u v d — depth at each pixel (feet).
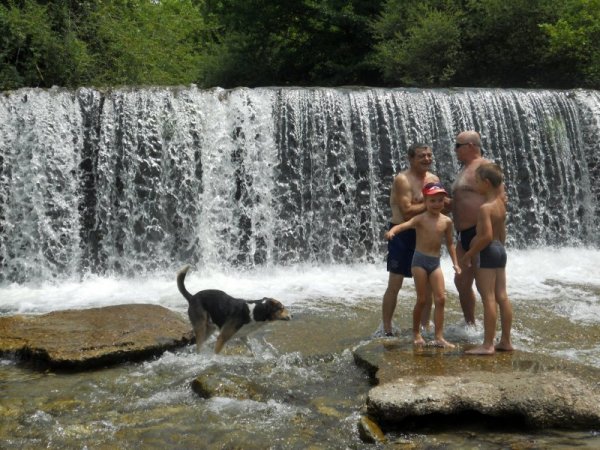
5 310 25.89
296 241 35.55
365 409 14.89
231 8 85.40
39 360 18.71
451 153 37.99
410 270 19.44
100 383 17.11
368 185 36.60
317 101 36.27
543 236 38.65
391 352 17.74
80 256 33.40
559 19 56.03
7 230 32.53
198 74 85.15
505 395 14.11
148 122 34.24
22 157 32.89
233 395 15.99
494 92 39.22
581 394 14.10
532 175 38.93
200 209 34.71
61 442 13.64
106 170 33.81
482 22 60.23
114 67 51.55
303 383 16.79
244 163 35.32
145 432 14.07
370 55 73.10
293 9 81.41
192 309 18.85
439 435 13.60
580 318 22.80
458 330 20.42
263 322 18.30
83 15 51.29
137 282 31.60
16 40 44.86
